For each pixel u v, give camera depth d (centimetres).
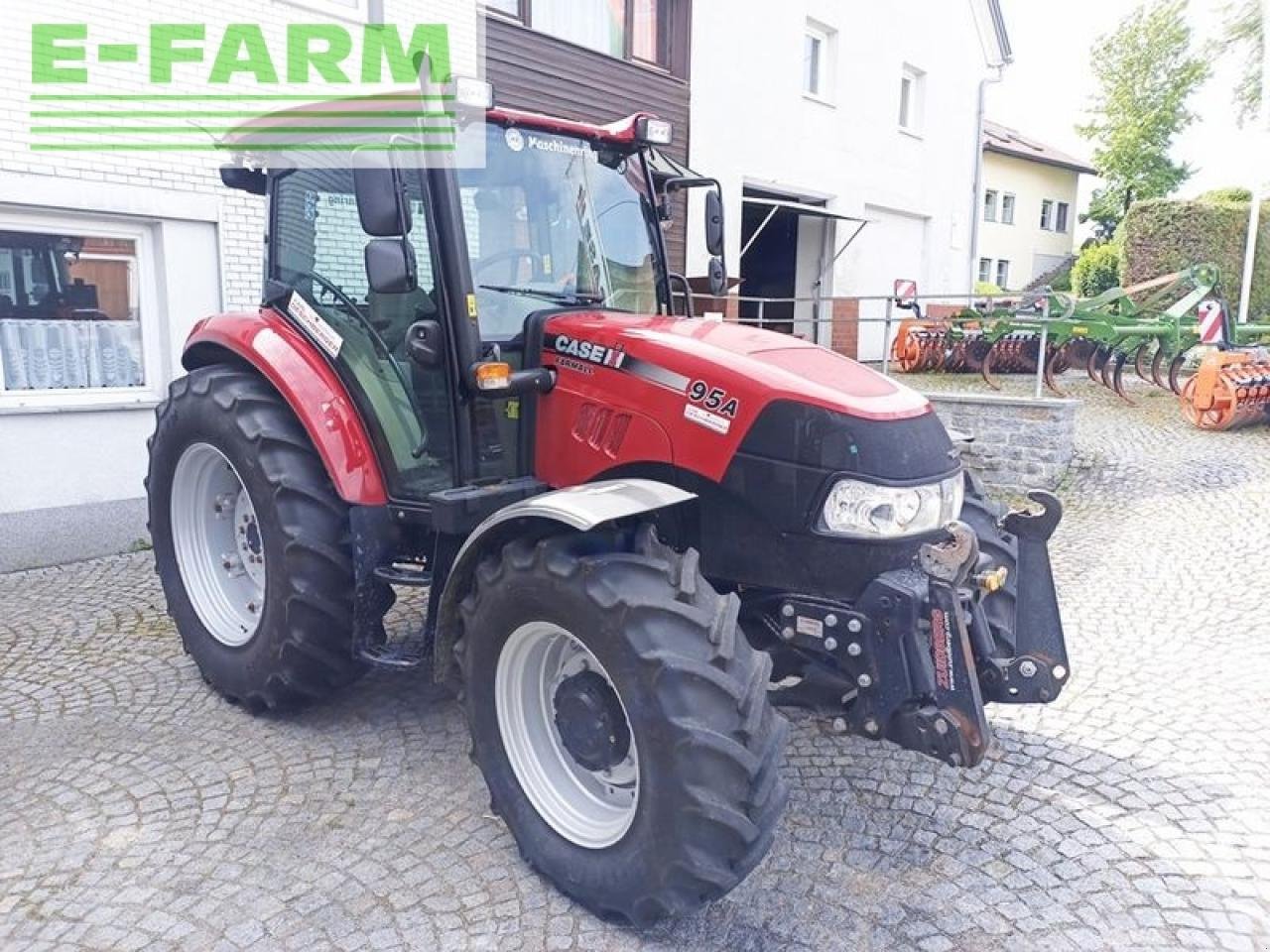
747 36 1257
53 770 346
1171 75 3712
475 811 318
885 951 250
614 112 1060
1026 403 802
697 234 1216
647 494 261
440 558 333
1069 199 3378
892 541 273
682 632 242
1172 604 526
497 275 337
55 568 601
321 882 279
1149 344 1283
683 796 233
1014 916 265
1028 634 295
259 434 356
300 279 384
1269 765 350
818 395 277
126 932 258
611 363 310
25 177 576
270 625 358
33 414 596
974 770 346
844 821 312
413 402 345
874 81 1543
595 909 261
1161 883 281
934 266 1800
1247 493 754
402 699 404
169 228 648
